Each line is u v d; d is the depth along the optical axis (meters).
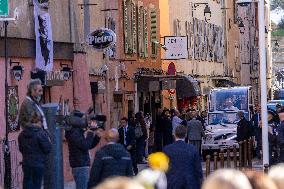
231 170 9.71
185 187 23.23
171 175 23.28
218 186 9.02
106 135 21.56
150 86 60.78
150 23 64.81
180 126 23.66
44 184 24.94
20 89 34.97
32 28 36.47
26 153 24.00
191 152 23.36
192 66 79.56
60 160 24.97
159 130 54.88
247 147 46.56
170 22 71.75
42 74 36.78
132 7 59.06
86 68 43.91
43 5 36.97
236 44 104.44
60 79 39.75
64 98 41.22
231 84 94.56
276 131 36.28
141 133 48.12
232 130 54.94
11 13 33.88
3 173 31.20
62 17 41.25
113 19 53.81
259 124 51.09
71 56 41.97
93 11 48.34
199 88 74.62
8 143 31.12
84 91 43.50
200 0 84.50
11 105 33.59
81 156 25.08
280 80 170.00
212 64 89.12
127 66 57.59
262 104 36.03
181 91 71.31
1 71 33.00
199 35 83.00
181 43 65.38
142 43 62.16
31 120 23.95
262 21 36.59
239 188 9.00
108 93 50.88
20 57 35.12
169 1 71.50
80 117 24.88
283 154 34.28
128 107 58.16
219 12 93.62
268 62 138.62
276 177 9.70
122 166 21.44
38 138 23.88
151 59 65.06
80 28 44.50
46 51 37.25
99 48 44.12
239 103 59.91
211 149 54.72
